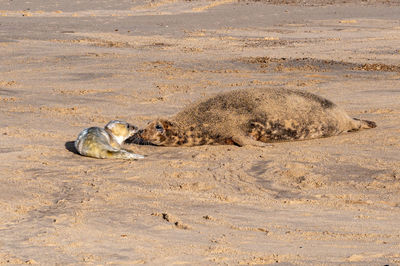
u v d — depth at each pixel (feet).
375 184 88.79
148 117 140.26
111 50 250.37
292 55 238.48
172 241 66.28
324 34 314.14
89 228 70.69
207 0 474.90
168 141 115.14
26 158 105.19
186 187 89.30
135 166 101.30
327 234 68.80
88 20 363.56
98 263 59.11
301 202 81.87
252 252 62.75
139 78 191.21
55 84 181.98
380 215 76.18
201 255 61.87
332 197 83.76
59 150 111.65
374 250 62.75
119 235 68.23
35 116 141.08
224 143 115.44
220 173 96.32
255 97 118.32
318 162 101.45
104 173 97.14
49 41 275.39
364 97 159.22
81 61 221.46
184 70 204.13
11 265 58.29
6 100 158.81
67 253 61.93
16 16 375.86
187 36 304.71
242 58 225.35
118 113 145.28
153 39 291.58
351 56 234.79
